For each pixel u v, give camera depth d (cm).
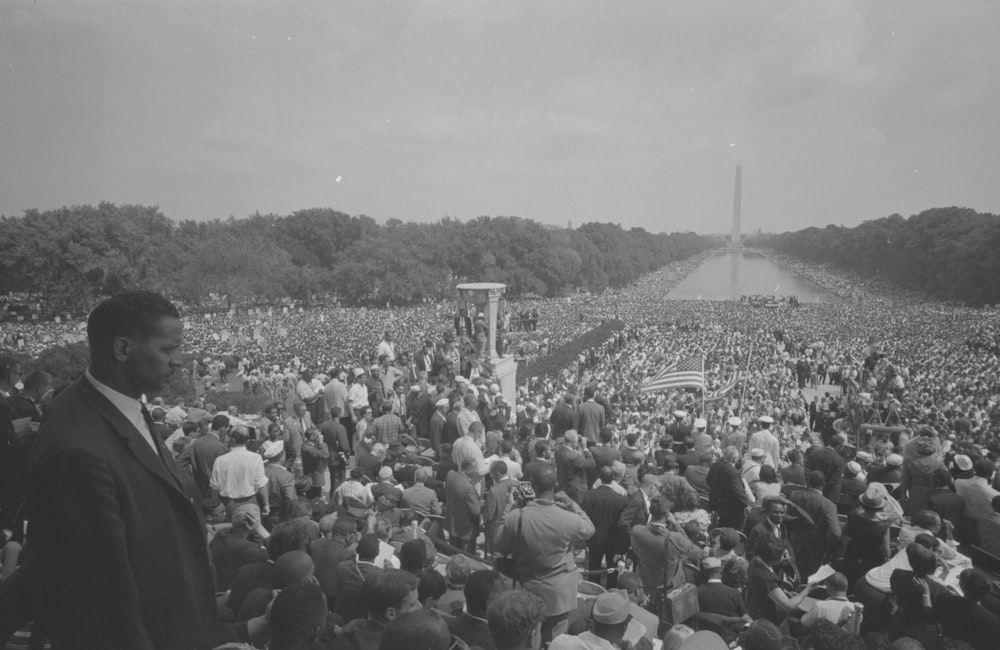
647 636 729
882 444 1880
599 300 15650
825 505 1079
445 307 12569
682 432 1733
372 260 13288
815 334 9431
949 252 14800
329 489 1673
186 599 361
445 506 1222
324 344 7162
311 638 479
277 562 655
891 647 606
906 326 10275
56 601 326
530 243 16012
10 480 675
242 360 5422
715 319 11781
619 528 1065
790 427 2761
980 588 724
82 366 3553
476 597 622
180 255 11431
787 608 853
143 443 361
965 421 2119
